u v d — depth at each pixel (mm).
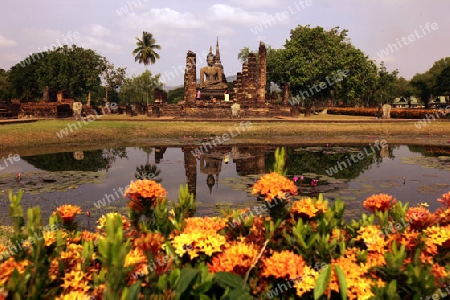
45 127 22453
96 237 3088
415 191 9992
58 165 14516
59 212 3094
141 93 78812
